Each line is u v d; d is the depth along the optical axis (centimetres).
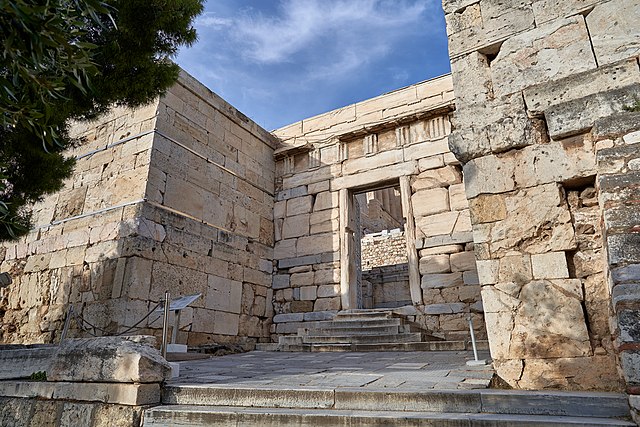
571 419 273
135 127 923
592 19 434
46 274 902
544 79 440
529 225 400
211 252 966
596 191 380
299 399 338
